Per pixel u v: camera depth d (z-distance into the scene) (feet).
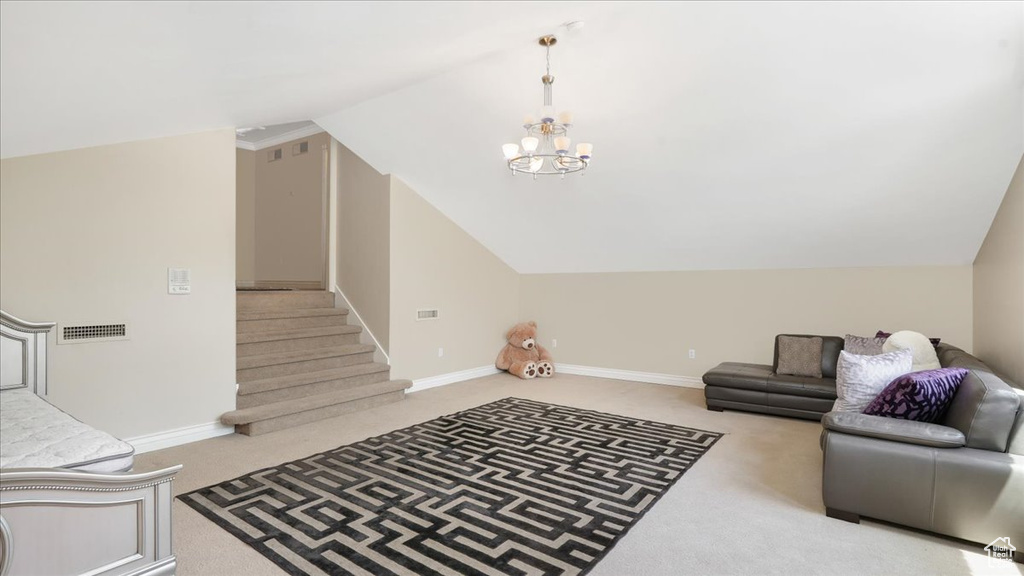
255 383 15.05
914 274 16.90
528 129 12.33
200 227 13.61
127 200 12.26
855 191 14.23
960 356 11.93
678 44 11.39
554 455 12.43
